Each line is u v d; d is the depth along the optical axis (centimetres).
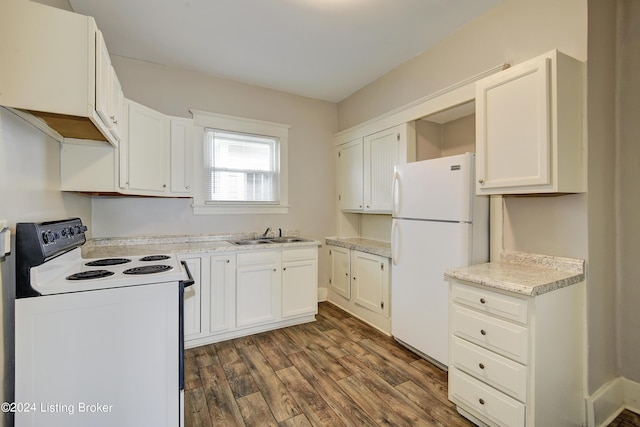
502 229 209
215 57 285
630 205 184
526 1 195
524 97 162
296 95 376
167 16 224
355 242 358
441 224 221
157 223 296
